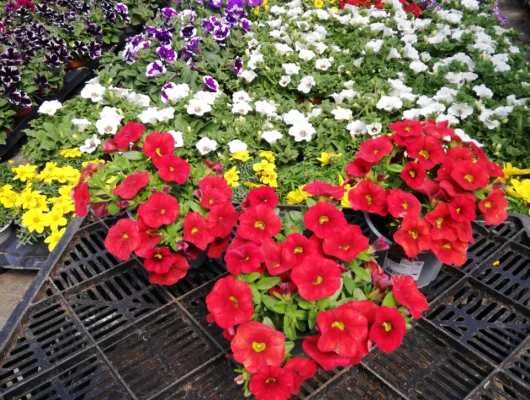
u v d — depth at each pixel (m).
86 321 2.03
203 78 4.26
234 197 3.18
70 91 5.44
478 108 3.87
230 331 1.55
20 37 5.05
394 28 5.42
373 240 2.13
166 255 1.96
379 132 3.63
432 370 1.74
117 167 2.17
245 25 5.16
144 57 4.40
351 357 1.47
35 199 3.33
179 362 1.80
